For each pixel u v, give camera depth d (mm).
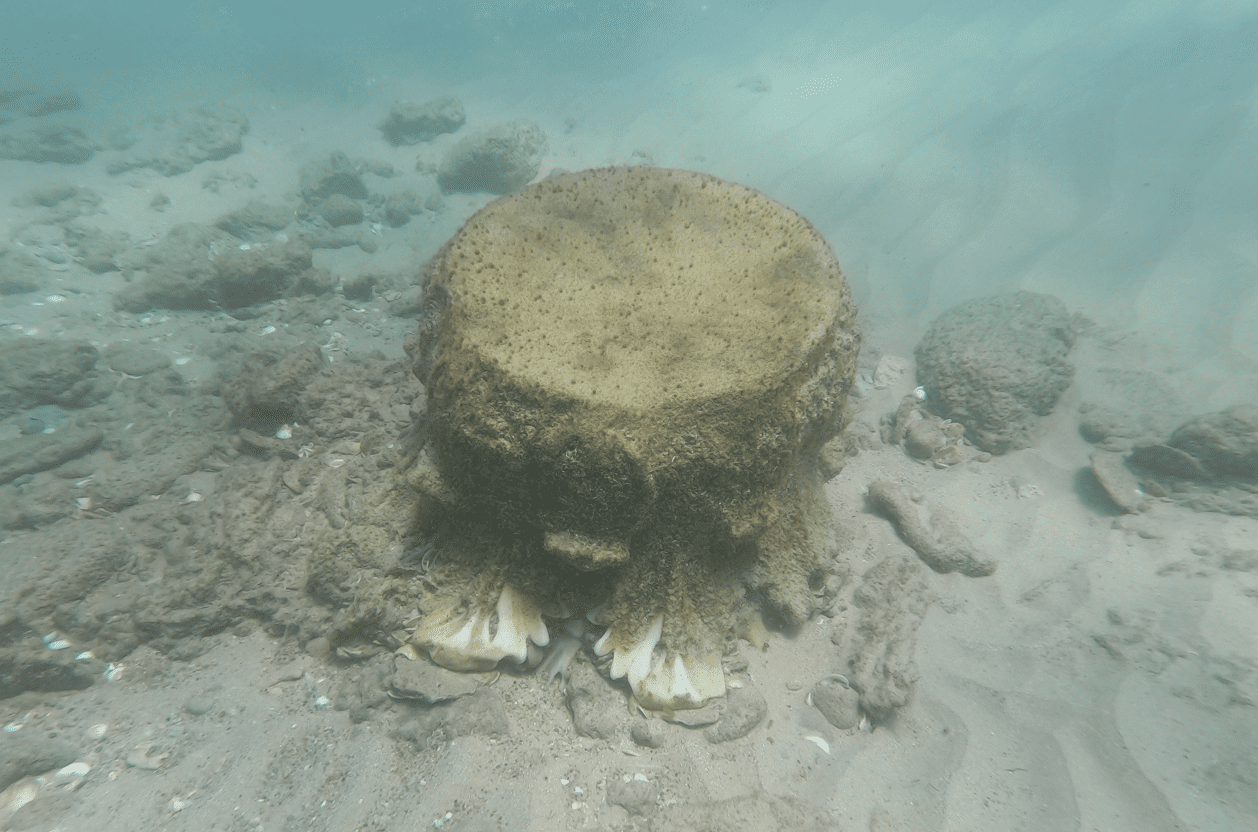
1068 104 2521
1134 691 915
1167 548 1120
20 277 1952
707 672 870
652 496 750
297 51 4797
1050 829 789
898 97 2953
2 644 903
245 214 2379
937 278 1883
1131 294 1662
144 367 1593
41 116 3574
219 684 927
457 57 4426
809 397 796
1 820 794
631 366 756
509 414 742
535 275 835
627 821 780
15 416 1429
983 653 989
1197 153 2035
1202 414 1322
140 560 1021
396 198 2527
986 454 1373
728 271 863
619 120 3312
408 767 825
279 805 806
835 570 1017
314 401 1194
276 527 1032
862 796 822
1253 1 2719
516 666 875
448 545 913
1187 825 776
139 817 797
